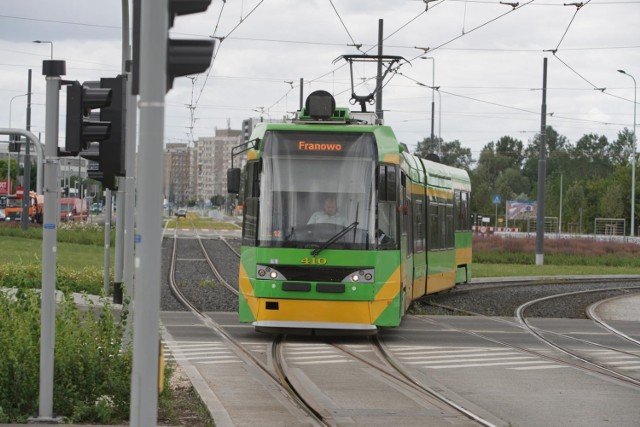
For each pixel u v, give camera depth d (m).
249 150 21.39
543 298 35.34
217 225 124.38
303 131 21.00
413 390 15.18
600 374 17.45
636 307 33.12
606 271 55.47
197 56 7.34
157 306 7.24
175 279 38.69
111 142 11.16
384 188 20.75
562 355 20.09
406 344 21.25
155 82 7.20
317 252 20.47
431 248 29.58
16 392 11.73
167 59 7.33
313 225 20.61
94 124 11.16
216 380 15.62
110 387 12.02
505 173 184.00
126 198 20.22
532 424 12.67
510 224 142.25
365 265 20.50
